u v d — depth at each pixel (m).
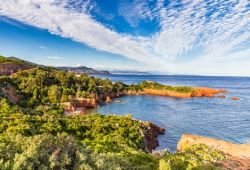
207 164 27.86
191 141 43.62
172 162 26.33
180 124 71.12
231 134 61.03
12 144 17.39
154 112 90.50
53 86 98.75
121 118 55.56
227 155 34.56
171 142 54.88
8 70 123.81
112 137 41.22
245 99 124.56
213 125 69.69
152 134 54.53
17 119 43.66
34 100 84.50
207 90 152.00
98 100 112.56
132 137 44.62
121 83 160.62
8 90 80.88
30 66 146.25
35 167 14.82
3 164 14.34
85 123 47.62
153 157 27.11
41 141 16.56
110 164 17.06
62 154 15.88
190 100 123.94
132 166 21.98
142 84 163.12
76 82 120.00
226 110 92.50
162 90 150.12
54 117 50.88
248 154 35.31
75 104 98.00
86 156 16.45
